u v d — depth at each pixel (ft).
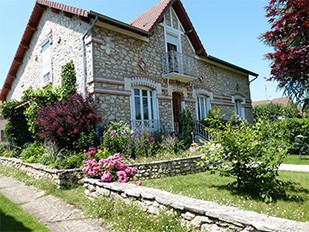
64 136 26.22
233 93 53.11
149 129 32.71
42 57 40.37
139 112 33.22
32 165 24.49
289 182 17.44
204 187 17.24
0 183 23.56
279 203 13.30
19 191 19.80
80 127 26.50
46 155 25.61
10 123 38.47
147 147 28.02
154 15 38.22
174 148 30.30
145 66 34.53
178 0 41.50
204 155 16.29
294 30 17.03
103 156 23.24
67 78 31.32
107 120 28.81
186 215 10.48
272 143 14.82
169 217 10.67
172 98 39.01
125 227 11.26
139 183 16.22
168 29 40.42
